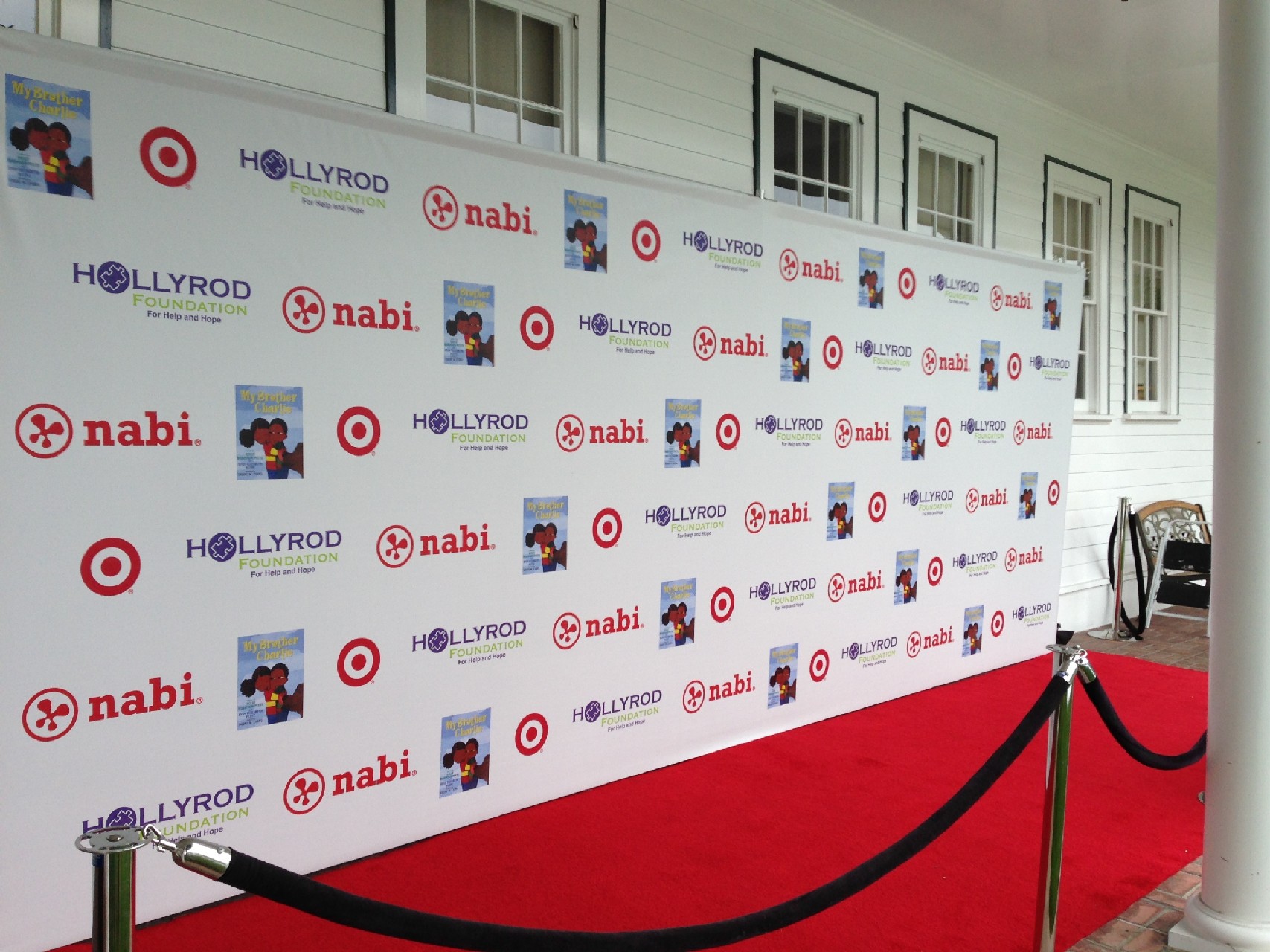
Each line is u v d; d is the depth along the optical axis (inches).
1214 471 116.9
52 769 105.9
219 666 116.9
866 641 203.3
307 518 123.2
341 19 142.1
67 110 104.2
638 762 163.2
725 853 133.2
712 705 174.4
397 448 130.8
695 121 190.2
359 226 126.0
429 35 156.9
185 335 112.7
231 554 117.3
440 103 157.8
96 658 108.2
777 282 179.2
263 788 121.1
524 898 119.5
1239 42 112.9
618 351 155.3
